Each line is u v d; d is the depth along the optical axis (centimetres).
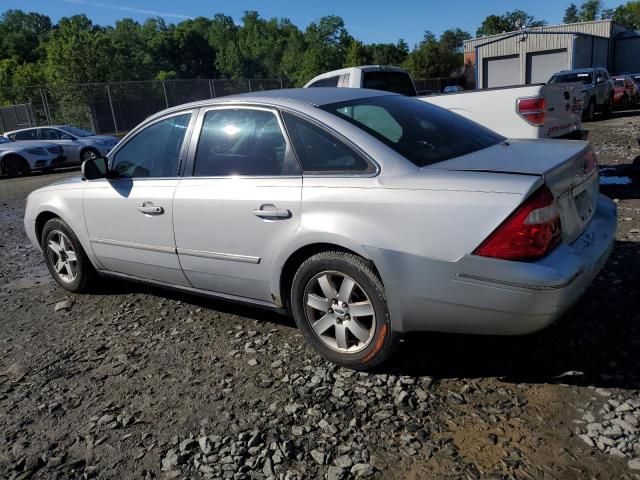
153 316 427
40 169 1619
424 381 303
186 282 394
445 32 7094
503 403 279
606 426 255
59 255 487
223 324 401
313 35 10306
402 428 265
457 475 233
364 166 299
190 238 369
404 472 237
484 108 661
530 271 251
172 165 388
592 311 367
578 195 303
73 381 334
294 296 327
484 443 251
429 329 288
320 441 260
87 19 9262
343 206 295
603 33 3719
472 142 339
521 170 269
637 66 3938
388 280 283
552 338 337
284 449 255
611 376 294
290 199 315
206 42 10156
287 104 338
